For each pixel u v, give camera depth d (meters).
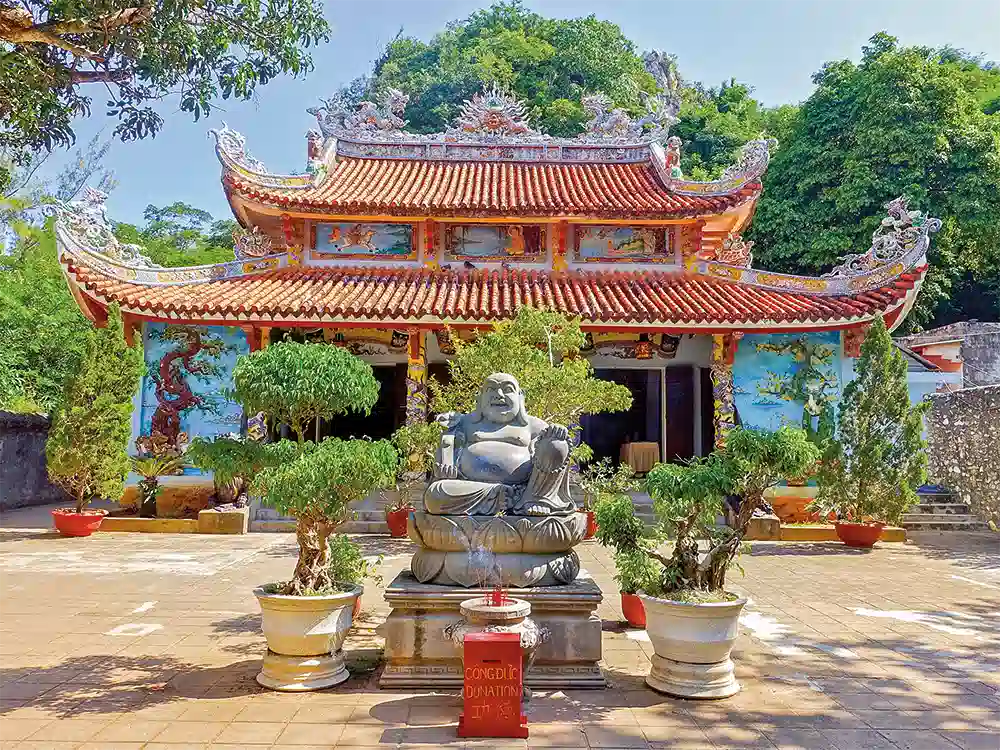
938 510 18.38
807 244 30.55
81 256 16.52
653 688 6.77
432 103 47.50
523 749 5.48
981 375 26.86
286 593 6.88
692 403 19.36
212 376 17.11
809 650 8.16
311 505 6.64
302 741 5.57
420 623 6.82
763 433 6.82
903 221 16.44
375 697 6.53
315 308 16.02
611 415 23.62
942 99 29.16
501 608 5.93
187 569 12.29
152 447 16.75
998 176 28.44
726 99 51.06
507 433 7.69
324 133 21.58
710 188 18.78
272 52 10.04
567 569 7.19
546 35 51.94
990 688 6.96
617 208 18.09
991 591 11.21
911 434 15.16
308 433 21.03
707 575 6.98
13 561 12.86
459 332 17.08
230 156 18.02
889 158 29.03
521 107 22.09
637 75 50.38
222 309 15.89
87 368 15.52
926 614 9.80
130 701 6.39
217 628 8.83
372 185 19.88
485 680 5.72
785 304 16.66
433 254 18.91
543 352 11.83
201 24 9.59
